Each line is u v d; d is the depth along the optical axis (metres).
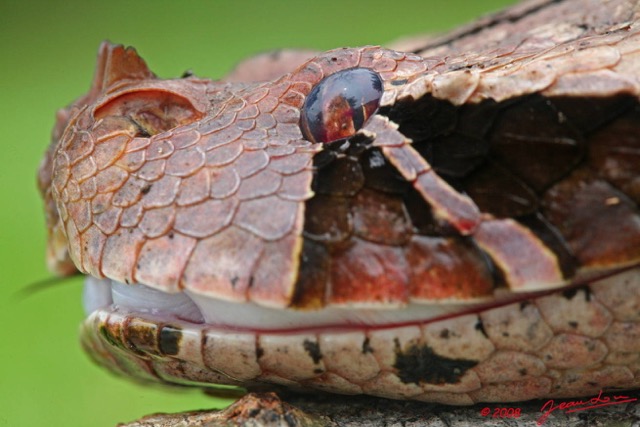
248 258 0.38
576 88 0.38
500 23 0.43
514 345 0.38
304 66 0.39
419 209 0.38
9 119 0.98
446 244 0.38
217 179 0.38
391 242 0.38
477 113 0.38
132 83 0.40
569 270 0.38
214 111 0.39
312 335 0.38
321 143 0.38
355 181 0.38
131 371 0.40
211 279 0.38
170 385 0.40
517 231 0.38
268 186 0.38
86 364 0.62
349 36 1.21
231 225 0.38
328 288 0.38
